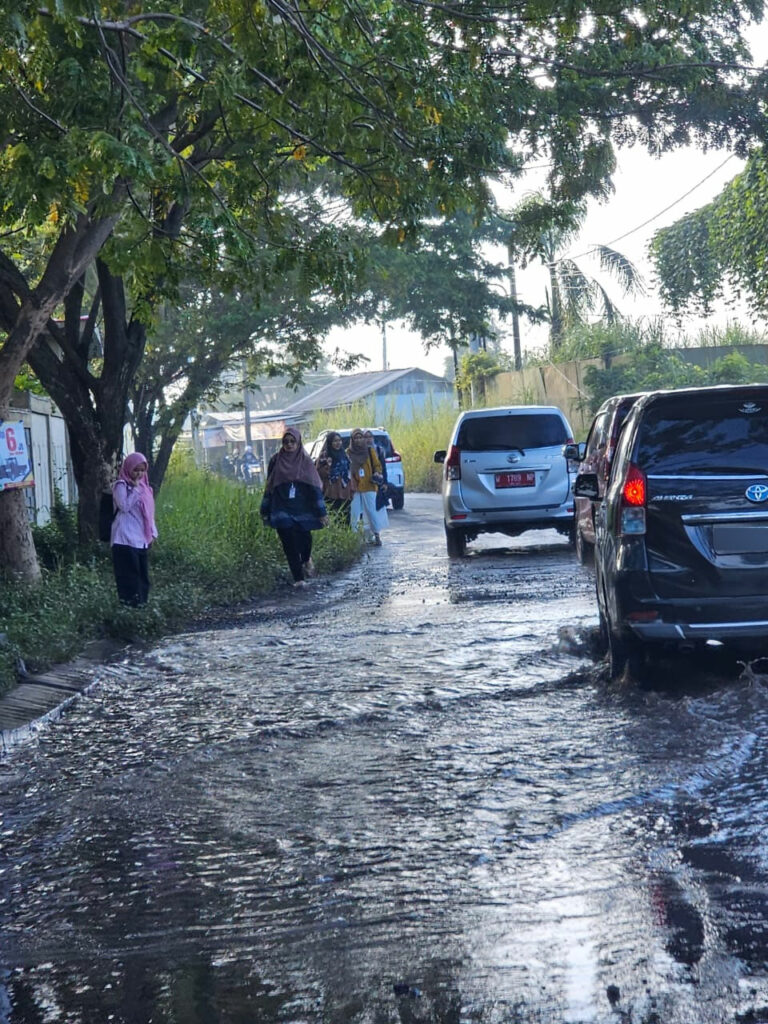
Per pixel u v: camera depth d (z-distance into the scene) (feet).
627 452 31.09
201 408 110.42
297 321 102.94
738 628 29.55
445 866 18.72
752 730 26.17
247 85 41.34
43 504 84.84
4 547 50.29
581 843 19.42
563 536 84.64
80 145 34.04
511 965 14.85
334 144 44.27
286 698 32.53
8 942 16.75
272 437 334.65
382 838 20.30
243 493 84.89
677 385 124.36
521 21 46.32
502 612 46.11
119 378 61.67
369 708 30.50
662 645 33.17
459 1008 13.76
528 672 33.83
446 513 72.49
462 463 71.61
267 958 15.53
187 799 23.50
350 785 23.72
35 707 32.94
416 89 41.22
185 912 17.49
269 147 48.29
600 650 36.04
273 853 19.93
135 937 16.61
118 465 62.34
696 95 62.18
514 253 69.15
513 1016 13.50
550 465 71.26
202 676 36.99
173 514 79.71
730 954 14.80
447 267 115.24
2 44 33.83
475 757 25.21
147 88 41.06
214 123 50.34
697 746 25.00
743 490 29.73
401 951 15.49
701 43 62.49
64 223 42.75
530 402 153.07
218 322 98.78
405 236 47.75
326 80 38.91
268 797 23.26
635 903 16.67
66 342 60.75
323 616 49.19
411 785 23.45
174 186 42.91
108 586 49.80
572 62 60.54
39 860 20.42
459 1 46.52
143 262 40.45
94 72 36.50
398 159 44.50
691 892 16.97
